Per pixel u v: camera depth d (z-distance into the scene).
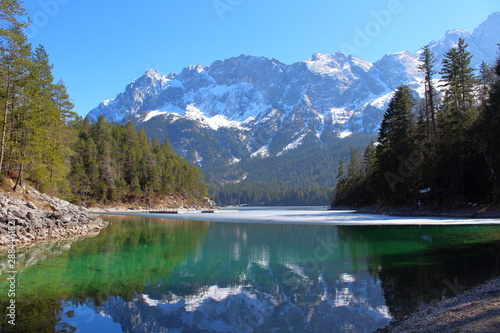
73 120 52.06
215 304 10.09
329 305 9.81
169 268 15.07
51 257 17.42
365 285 11.79
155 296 10.87
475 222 31.02
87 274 13.80
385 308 9.34
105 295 10.94
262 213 78.31
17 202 26.02
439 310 8.34
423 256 16.61
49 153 40.41
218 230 33.25
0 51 28.83
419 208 46.34
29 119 34.09
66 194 57.19
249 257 17.70
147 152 124.12
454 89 43.97
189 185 136.62
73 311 9.37
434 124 45.84
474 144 38.34
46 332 7.80
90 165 93.31
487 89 44.53
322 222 40.81
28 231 23.06
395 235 25.50
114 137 117.62
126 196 105.44
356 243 22.09
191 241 24.55
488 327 6.02
